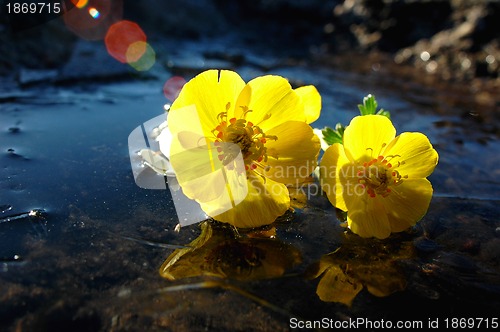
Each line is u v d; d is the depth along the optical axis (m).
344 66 0.30
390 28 0.34
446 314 0.12
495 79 0.28
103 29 0.29
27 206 0.15
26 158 0.17
